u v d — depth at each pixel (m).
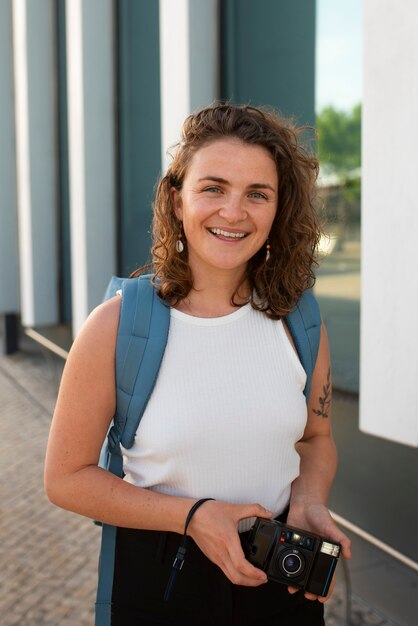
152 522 1.25
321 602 1.37
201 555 1.29
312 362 1.39
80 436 1.26
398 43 2.27
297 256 1.40
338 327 3.43
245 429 1.27
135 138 5.62
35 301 7.56
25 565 3.34
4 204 8.91
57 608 2.93
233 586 1.30
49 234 7.61
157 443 1.26
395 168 2.34
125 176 5.91
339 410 3.16
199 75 4.18
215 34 4.21
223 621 1.29
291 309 1.38
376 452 2.88
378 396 2.48
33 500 4.21
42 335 8.21
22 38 7.35
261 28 3.92
